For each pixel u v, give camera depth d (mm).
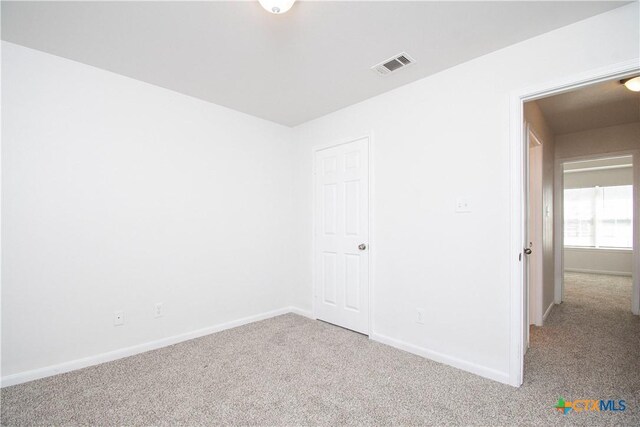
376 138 2857
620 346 2682
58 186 2188
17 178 2039
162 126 2709
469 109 2250
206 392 1940
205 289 2965
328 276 3330
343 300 3164
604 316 3566
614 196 6645
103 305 2371
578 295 4629
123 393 1927
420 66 2332
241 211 3277
